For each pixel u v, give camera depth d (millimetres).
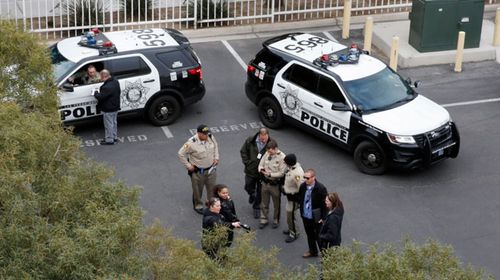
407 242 10219
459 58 24062
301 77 19922
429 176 19141
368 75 19594
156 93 20531
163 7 26562
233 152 19906
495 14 27297
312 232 15883
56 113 13016
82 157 12086
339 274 9484
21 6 24969
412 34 24938
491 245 16891
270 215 17641
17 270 9531
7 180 9898
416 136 18516
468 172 19344
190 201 18062
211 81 23250
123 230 10188
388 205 18047
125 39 20875
